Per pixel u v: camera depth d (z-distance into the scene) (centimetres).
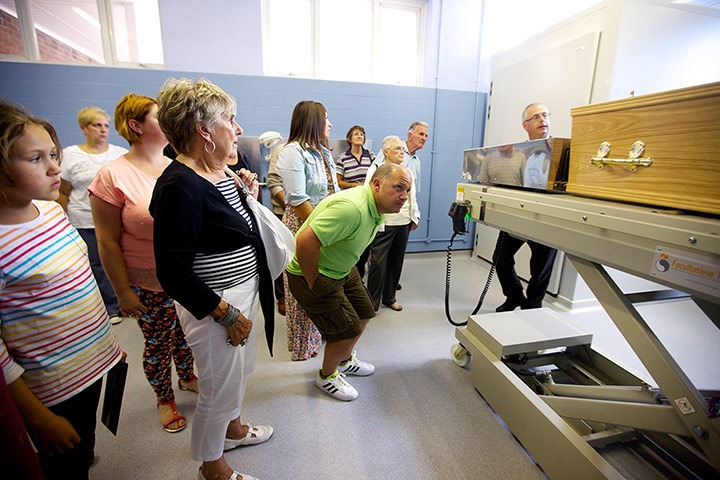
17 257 70
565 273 262
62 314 79
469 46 371
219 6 314
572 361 171
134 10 316
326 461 131
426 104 371
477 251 393
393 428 147
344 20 366
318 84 341
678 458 126
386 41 384
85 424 90
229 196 93
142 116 118
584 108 103
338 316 141
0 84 290
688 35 227
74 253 84
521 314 181
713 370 189
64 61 316
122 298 125
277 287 251
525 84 300
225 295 92
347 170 286
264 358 198
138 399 163
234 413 105
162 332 139
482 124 392
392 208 128
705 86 69
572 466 110
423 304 271
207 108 81
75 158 218
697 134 72
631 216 85
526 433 132
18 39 309
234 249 92
